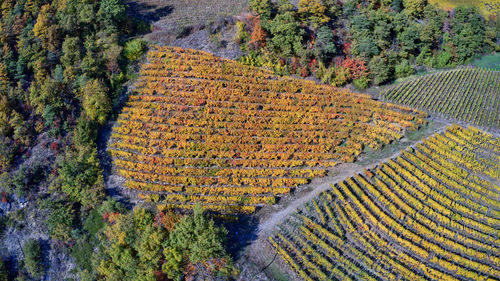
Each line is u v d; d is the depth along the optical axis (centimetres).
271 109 6328
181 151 5722
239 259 4678
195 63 6912
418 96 6575
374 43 7019
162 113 6241
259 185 5412
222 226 4709
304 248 4700
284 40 7038
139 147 5847
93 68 6638
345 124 6103
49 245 5319
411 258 4419
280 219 5062
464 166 5297
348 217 4941
